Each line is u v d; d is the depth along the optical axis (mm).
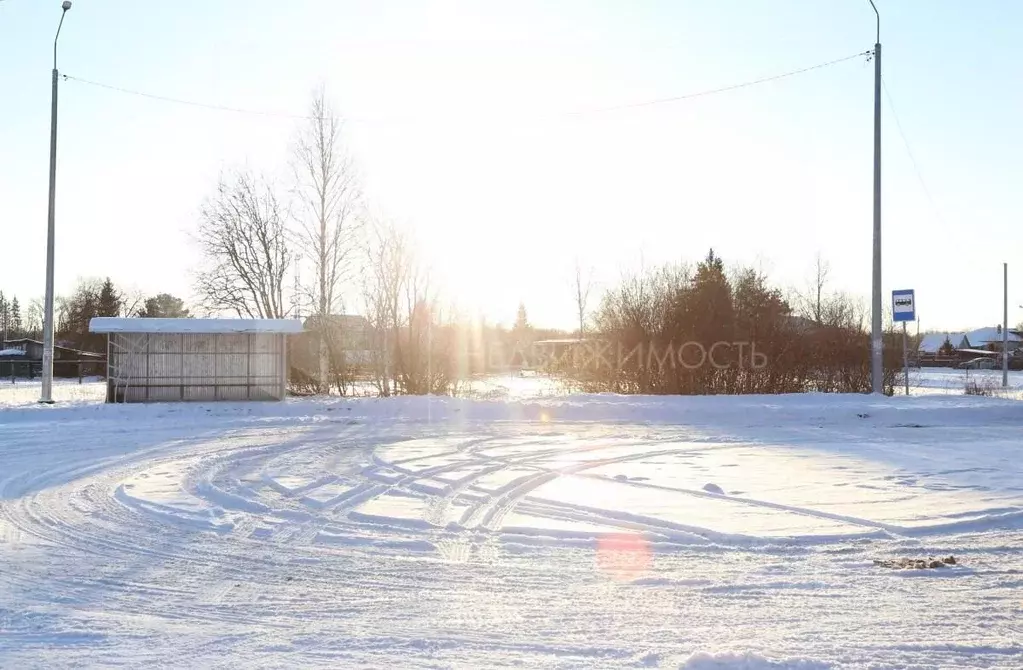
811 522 9828
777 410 24438
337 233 32750
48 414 23109
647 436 19422
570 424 22141
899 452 16375
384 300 29656
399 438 18578
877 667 5512
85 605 6945
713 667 5477
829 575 7762
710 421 22984
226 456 15391
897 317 28188
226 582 7625
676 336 29406
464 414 24219
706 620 6508
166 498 11391
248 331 26297
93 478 13078
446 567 8078
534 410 24391
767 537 9117
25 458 15227
